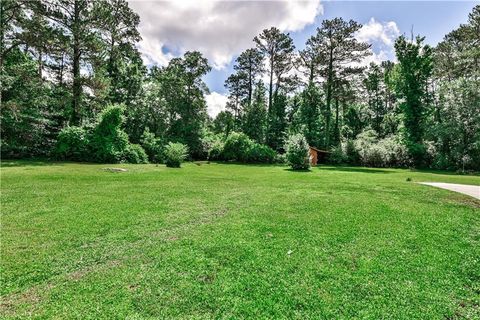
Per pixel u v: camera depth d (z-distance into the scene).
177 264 4.15
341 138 40.75
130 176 13.51
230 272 3.93
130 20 29.16
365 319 2.98
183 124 37.00
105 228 5.69
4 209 6.84
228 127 46.62
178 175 15.03
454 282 3.81
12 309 3.04
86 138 21.86
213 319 2.93
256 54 43.38
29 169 14.57
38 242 4.89
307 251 4.70
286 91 43.25
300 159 22.64
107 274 3.83
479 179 16.42
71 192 9.00
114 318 2.90
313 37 35.38
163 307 3.11
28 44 20.48
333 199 8.93
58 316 2.92
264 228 5.86
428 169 26.84
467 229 6.05
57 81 26.67
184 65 37.84
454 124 26.31
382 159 29.86
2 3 19.81
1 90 20.41
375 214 7.08
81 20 22.45
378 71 44.69
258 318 2.96
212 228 5.83
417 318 3.02
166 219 6.42
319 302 3.27
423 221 6.54
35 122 22.05
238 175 16.67
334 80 36.00
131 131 32.34
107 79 24.83
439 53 32.75
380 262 4.33
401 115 31.89
